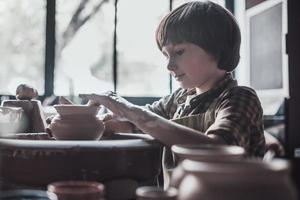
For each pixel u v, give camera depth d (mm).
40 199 708
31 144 785
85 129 948
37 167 775
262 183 414
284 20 1823
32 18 2090
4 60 2064
